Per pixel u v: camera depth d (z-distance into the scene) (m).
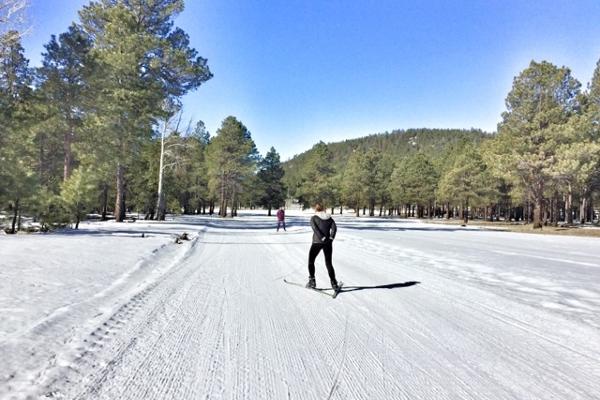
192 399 3.02
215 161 50.69
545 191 42.78
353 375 3.56
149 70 26.23
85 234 16.55
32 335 4.04
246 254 12.65
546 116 33.38
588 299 7.02
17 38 18.28
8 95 18.84
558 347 4.45
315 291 7.20
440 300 6.70
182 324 4.90
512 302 6.67
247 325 4.97
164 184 42.53
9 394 2.88
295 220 46.59
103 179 28.94
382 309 6.00
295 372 3.59
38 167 27.58
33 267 7.91
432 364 3.87
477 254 14.29
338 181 85.94
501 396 3.21
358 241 19.05
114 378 3.31
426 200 69.31
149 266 9.10
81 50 23.11
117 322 4.78
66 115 23.42
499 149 36.88
